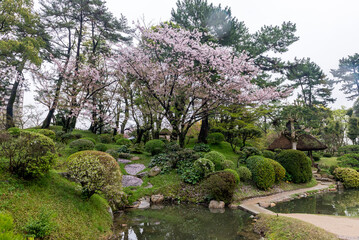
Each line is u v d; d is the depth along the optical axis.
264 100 14.57
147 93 14.60
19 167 5.09
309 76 26.94
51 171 6.33
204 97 14.19
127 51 12.92
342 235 5.06
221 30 16.19
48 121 16.47
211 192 9.13
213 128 19.83
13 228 3.60
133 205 8.43
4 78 15.11
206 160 10.45
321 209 8.52
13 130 11.50
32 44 15.23
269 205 8.95
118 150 13.94
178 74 12.95
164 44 12.88
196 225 6.65
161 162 11.98
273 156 14.46
